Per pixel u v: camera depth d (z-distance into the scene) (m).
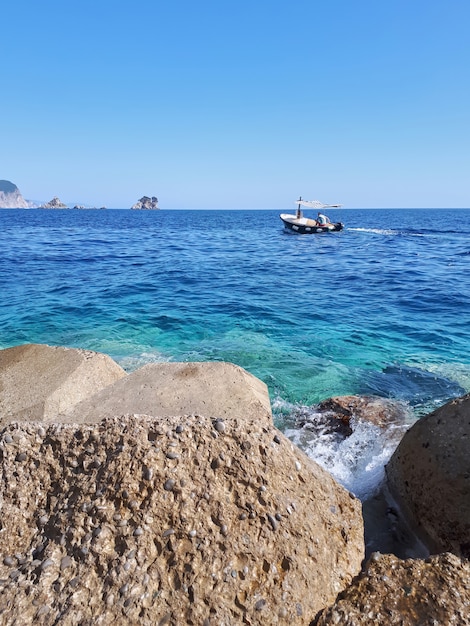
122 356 9.26
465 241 37.72
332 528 3.27
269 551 2.86
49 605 2.53
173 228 56.69
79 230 48.94
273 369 8.71
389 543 4.05
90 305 13.73
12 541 2.94
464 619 2.58
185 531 2.87
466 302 14.93
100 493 3.06
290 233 44.06
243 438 3.46
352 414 6.65
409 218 96.12
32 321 11.79
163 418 3.63
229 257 26.84
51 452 3.38
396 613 2.66
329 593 2.91
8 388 5.39
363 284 18.25
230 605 2.59
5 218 81.44
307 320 12.59
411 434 4.37
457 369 8.89
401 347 10.27
